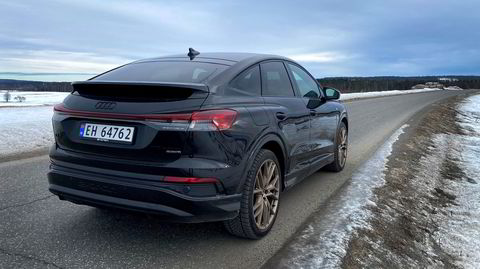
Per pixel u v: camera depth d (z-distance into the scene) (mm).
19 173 5551
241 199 3246
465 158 8852
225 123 2992
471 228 4621
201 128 2863
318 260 3170
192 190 2871
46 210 4078
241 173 3146
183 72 3490
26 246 3234
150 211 2904
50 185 3391
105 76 3738
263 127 3430
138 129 2934
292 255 3248
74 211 4062
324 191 5090
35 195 4566
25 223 3715
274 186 3701
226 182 3018
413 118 16031
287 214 4219
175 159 2861
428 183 6176
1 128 8688
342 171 6195
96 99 3219
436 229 4492
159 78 3412
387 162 6922
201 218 2969
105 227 3670
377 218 4230
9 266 2893
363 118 15438
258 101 3615
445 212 5113
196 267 3008
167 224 3785
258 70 3885
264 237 3592
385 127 12391
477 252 4016
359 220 4074
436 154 8664
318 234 3682
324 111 5102
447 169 7488
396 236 3967
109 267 2949
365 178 5746
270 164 3598
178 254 3201
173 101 2939
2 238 3371
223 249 3322
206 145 2885
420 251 3838
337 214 4227
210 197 2936
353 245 3512
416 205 5035
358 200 4715
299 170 4363
